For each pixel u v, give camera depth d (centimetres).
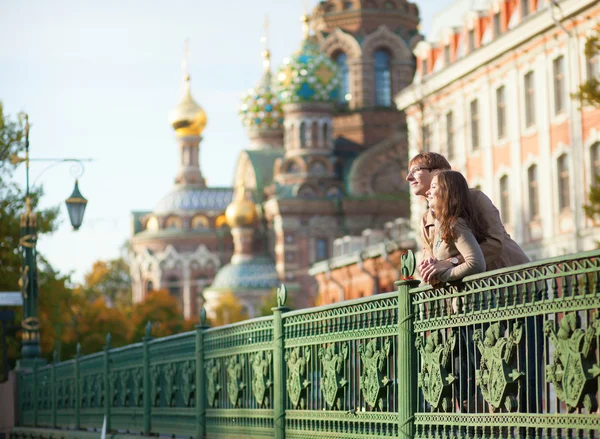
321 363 1077
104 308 7488
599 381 689
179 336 1532
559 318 790
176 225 15400
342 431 1041
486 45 5050
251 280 13750
